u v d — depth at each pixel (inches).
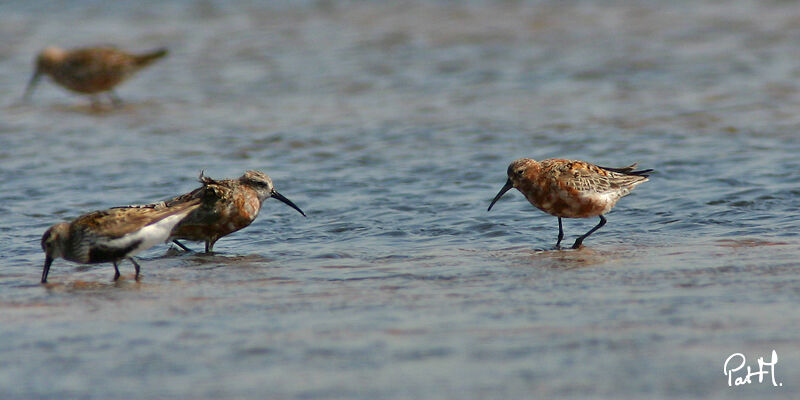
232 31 1278.3
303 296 418.6
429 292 420.5
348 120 876.6
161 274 478.0
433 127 840.3
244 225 552.1
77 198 647.8
